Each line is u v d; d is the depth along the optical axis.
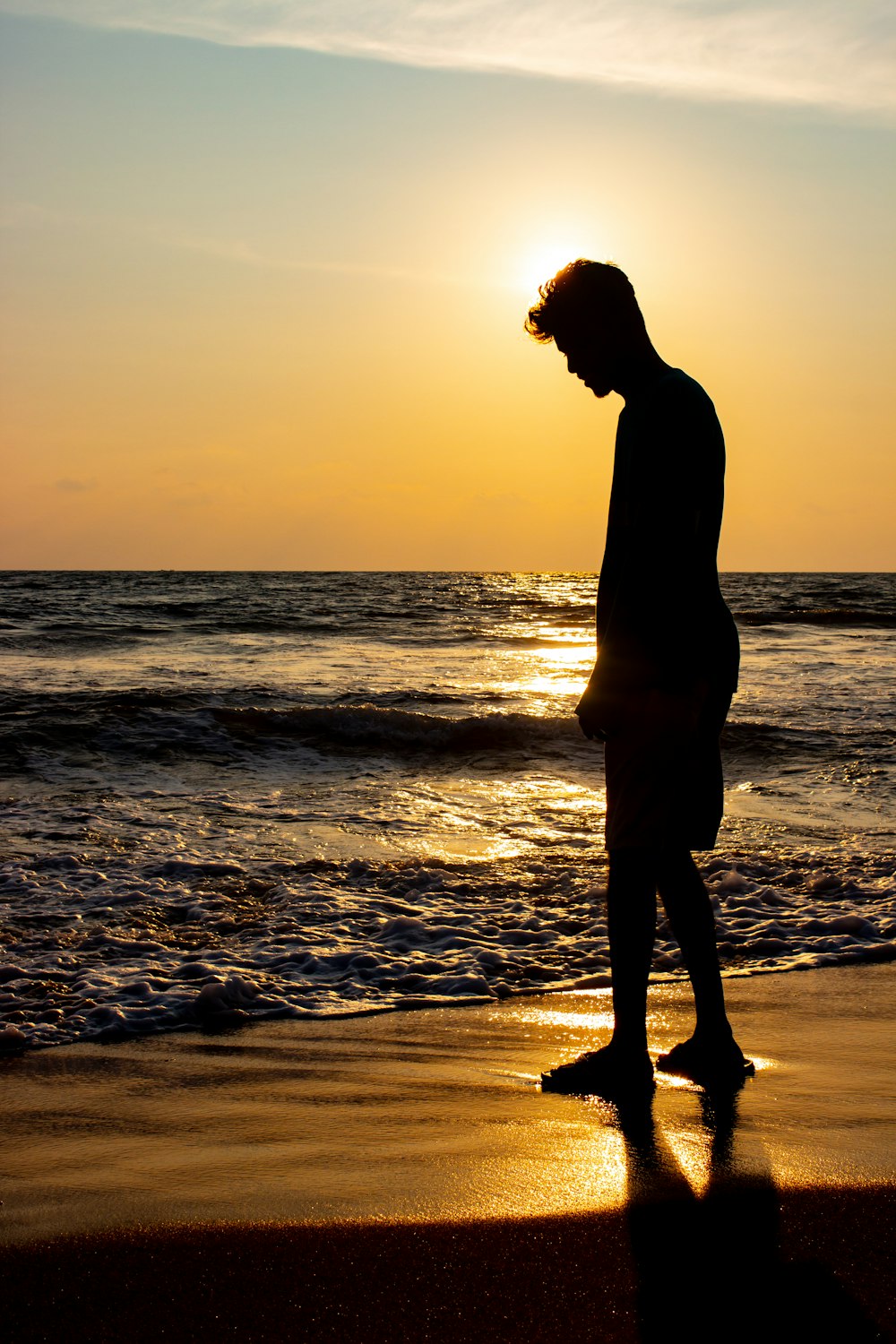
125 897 4.51
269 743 9.02
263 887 4.71
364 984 3.49
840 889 4.70
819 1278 1.66
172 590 46.69
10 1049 2.90
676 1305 1.58
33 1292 1.62
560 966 3.71
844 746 8.90
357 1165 2.11
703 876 4.91
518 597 45.59
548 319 2.55
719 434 2.44
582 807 6.84
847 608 35.78
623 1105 2.43
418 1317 1.55
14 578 69.12
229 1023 3.12
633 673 2.44
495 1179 2.02
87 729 8.99
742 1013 3.14
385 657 18.94
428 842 5.70
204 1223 1.84
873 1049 2.83
